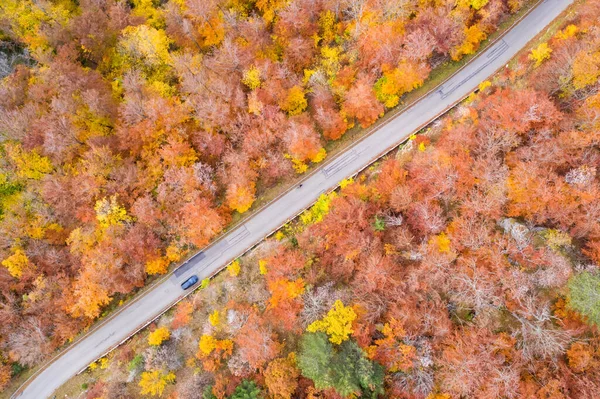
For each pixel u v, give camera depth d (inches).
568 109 2037.4
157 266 2225.6
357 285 1935.3
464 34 2343.8
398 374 1764.3
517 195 1875.0
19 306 2213.3
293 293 1935.3
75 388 2181.3
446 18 2237.9
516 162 1951.3
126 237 2164.1
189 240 2224.4
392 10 2272.4
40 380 2215.8
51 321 2218.3
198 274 2288.4
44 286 2161.7
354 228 1969.7
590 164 1862.7
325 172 2346.2
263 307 2082.9
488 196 1900.8
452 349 1699.1
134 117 2193.7
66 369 2222.0
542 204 1839.3
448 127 2218.3
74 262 2245.3
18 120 2127.2
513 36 2439.7
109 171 2182.6
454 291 1845.5
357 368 1715.1
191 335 2128.4
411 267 1907.0
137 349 2182.6
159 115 2181.3
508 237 1847.9
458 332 1750.7
